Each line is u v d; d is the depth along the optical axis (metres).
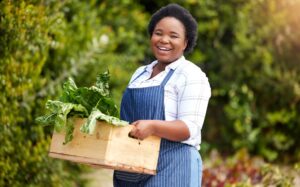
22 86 6.07
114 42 8.60
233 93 10.29
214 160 8.05
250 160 7.92
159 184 3.95
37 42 6.24
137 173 4.02
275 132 10.46
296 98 10.31
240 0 10.33
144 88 4.03
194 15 10.24
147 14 9.92
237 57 10.34
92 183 7.62
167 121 3.84
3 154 5.92
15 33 5.93
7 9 5.82
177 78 4.00
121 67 8.73
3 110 5.86
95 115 3.70
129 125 3.78
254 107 10.44
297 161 10.46
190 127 3.88
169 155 3.95
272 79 10.36
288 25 10.29
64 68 7.16
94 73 7.73
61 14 6.66
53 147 3.97
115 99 7.98
